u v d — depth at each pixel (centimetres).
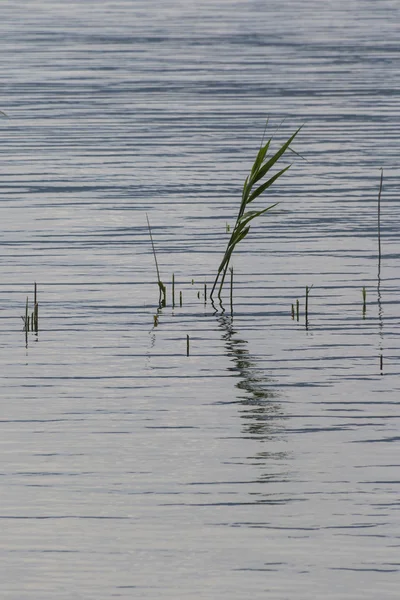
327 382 3778
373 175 6981
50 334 4281
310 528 2805
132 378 3822
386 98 9738
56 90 10200
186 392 3691
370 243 5525
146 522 2838
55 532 2792
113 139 8181
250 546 2727
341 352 4081
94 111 9250
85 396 3659
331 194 6512
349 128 8500
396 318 4478
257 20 15375
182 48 12706
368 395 3659
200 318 4478
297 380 3797
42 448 3259
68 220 5966
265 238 5638
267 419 3469
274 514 2872
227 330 4331
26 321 4306
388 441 3303
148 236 5672
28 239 5600
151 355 4050
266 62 11731
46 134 8369
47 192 6606
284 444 3281
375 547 2719
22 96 9912
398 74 10962
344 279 4975
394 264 5184
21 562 2666
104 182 6862
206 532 2791
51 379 3812
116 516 2867
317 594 2539
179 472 3105
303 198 6431
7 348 4119
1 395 3669
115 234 5706
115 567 2645
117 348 4125
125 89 10225
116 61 11800
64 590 2558
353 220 5947
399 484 3028
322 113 9075
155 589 2561
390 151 7681
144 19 15425
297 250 5419
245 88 10238
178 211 6172
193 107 9388
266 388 3725
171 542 2748
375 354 4059
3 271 5078
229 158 7525
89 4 17512
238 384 3762
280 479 3059
